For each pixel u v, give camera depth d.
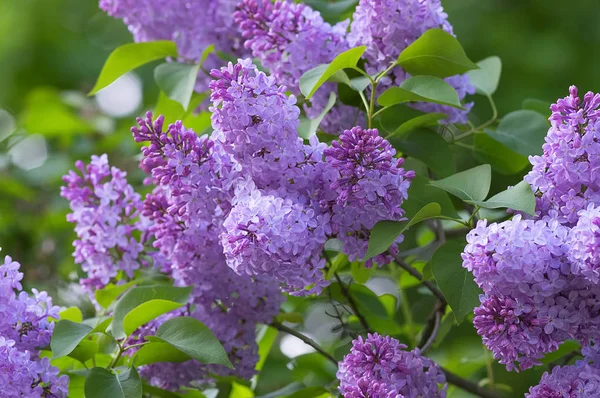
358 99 1.77
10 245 2.51
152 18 1.89
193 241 1.73
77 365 1.77
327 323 2.36
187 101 1.82
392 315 2.02
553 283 1.56
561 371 1.63
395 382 1.65
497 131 1.84
